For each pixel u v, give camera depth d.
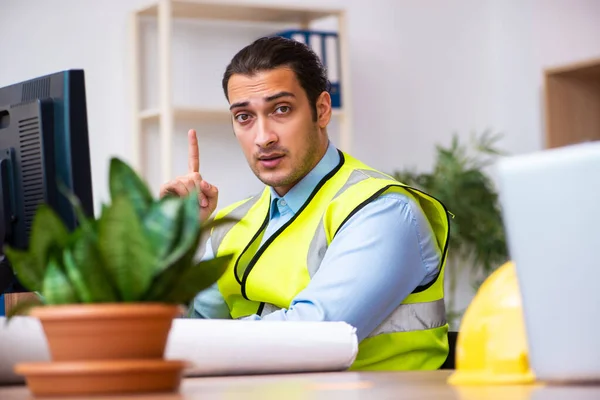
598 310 0.97
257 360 1.50
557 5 6.04
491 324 1.13
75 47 5.05
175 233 1.01
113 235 0.98
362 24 5.87
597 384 0.99
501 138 6.26
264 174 2.48
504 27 6.30
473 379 1.11
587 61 5.55
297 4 5.57
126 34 5.18
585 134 5.89
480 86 6.29
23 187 1.87
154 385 1.00
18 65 4.91
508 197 1.02
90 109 5.05
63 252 1.03
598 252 0.96
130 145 5.15
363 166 2.56
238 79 2.50
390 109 5.93
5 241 1.89
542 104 6.10
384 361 2.29
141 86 5.21
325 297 2.21
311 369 1.57
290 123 2.46
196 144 2.61
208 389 1.16
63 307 0.98
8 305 2.18
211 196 2.58
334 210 2.37
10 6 4.90
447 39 6.17
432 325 2.36
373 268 2.24
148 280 1.00
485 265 5.71
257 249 2.50
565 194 0.98
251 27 5.51
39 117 1.81
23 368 1.00
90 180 1.83
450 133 6.15
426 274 2.36
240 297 2.53
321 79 2.53
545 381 1.03
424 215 2.40
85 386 0.98
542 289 1.00
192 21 5.34
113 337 0.99
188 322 1.48
